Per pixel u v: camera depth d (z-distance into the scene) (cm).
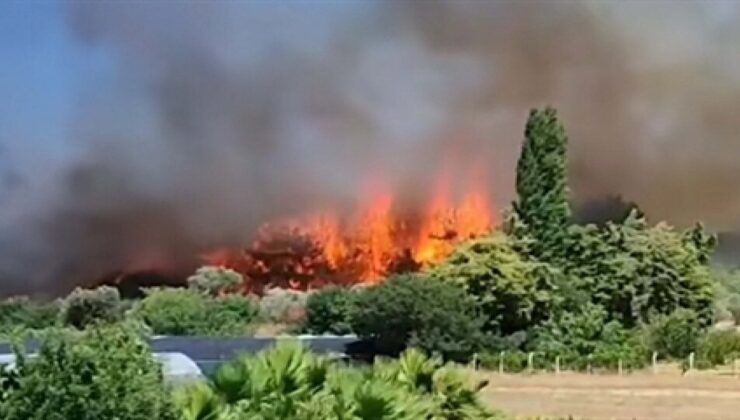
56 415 713
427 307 4531
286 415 873
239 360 925
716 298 6116
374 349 4541
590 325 4797
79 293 5806
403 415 942
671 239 5859
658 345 4844
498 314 4878
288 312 5997
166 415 756
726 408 3089
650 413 2952
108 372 736
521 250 5556
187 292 6331
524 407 3048
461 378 1365
